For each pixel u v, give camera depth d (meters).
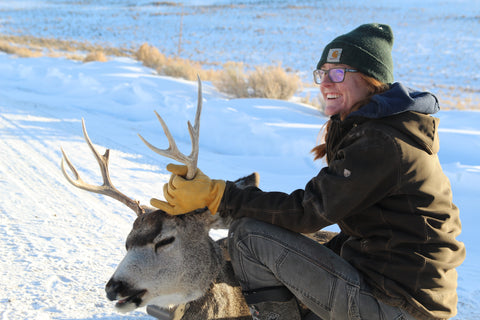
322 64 2.87
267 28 58.59
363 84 2.78
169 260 2.75
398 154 2.45
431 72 34.91
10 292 4.11
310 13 72.25
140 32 56.28
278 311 2.80
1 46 32.56
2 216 5.84
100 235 5.48
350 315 2.59
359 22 62.59
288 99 17.62
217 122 10.89
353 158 2.50
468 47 44.69
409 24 60.06
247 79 18.91
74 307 3.95
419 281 2.49
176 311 2.89
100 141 10.00
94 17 68.75
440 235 2.50
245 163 8.95
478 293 4.44
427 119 2.54
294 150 9.55
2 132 10.27
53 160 8.46
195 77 22.11
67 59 28.69
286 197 2.70
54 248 5.03
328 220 2.57
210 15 71.06
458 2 84.44
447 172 7.75
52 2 89.00
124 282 2.67
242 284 2.84
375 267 2.57
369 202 2.54
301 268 2.65
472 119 11.38
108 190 3.11
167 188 2.79
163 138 10.77
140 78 18.38
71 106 13.99
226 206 2.79
